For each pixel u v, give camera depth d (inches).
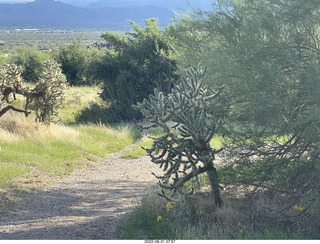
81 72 1728.6
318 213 267.9
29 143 632.4
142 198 400.2
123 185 490.3
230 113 336.8
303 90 290.0
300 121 268.8
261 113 294.0
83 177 534.0
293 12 293.3
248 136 303.6
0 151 556.4
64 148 647.1
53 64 698.2
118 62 1053.2
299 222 297.7
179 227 293.0
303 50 311.4
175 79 983.0
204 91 319.3
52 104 711.7
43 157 576.7
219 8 347.6
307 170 296.0
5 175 460.4
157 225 293.4
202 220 313.6
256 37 304.5
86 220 330.0
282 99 283.7
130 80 1025.5
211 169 332.5
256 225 301.3
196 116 309.9
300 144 304.5
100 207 381.4
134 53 1075.3
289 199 318.3
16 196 407.2
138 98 1021.2
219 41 352.2
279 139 322.7
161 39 1019.3
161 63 988.6
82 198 420.8
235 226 303.6
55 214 354.6
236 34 323.3
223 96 336.8
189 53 438.0
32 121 805.2
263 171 308.7
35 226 312.3
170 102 309.1
